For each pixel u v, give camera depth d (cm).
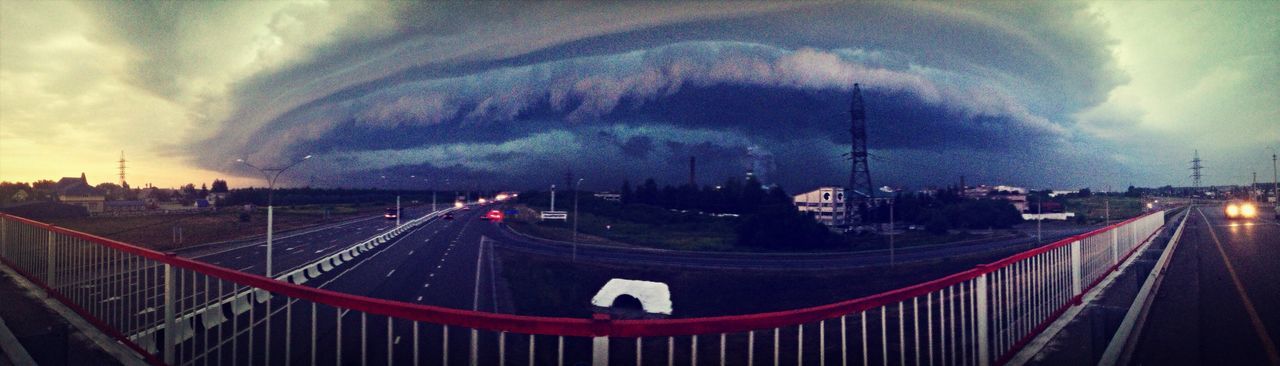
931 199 9381
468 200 15938
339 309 391
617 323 332
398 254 4031
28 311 1056
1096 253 1162
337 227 6712
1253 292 1177
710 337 1664
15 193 9019
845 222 7144
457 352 1309
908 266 3997
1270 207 8300
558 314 2405
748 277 3634
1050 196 13512
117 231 5012
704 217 8388
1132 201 13112
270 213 2608
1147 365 687
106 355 760
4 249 1705
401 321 1566
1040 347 673
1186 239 2848
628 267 3803
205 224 6212
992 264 592
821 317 389
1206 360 705
